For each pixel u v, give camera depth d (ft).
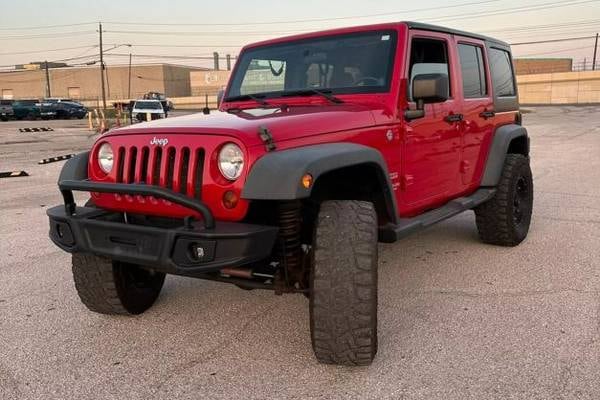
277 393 10.10
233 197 10.02
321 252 10.22
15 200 29.48
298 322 13.28
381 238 12.66
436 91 12.51
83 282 13.03
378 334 12.32
